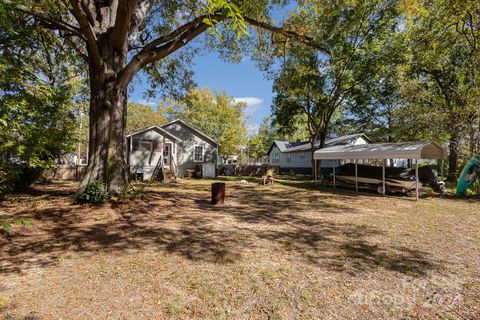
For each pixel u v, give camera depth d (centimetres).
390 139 2233
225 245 447
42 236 480
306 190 1313
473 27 1102
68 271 339
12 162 706
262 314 250
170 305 262
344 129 2662
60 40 1044
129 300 271
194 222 605
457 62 1466
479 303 274
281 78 1293
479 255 412
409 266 367
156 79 1249
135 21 798
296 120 2080
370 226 593
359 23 1398
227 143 3216
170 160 1906
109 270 343
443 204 907
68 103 898
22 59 729
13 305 257
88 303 264
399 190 1137
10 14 623
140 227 553
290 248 437
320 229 563
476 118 1109
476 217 696
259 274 335
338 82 1617
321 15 1140
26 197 802
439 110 1270
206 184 1502
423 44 1295
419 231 552
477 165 1044
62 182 1448
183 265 362
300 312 254
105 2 809
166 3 1000
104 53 757
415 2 771
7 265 356
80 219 588
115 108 765
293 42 996
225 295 283
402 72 1461
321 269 354
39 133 732
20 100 613
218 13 742
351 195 1134
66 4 681
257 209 786
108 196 722
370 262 380
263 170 2653
